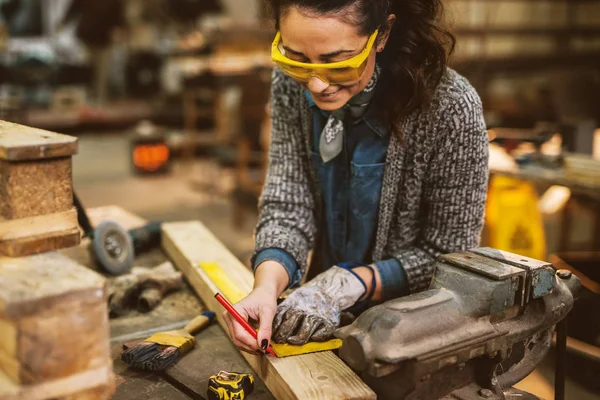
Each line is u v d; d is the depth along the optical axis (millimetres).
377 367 1003
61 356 920
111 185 6789
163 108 9305
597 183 2947
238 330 1248
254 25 6090
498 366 1246
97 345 955
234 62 5844
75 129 9305
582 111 6055
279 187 1588
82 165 7668
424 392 1122
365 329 1052
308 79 1204
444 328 1082
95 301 939
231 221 5656
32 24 10055
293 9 1138
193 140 7621
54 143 1026
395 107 1367
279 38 1271
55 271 972
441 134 1363
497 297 1128
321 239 1680
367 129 1451
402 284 1424
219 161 5664
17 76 9406
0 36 9273
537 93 6234
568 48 6867
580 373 2455
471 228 1432
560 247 4320
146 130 7293
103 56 10086
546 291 1208
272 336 1301
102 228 1849
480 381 1193
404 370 1041
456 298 1144
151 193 6508
